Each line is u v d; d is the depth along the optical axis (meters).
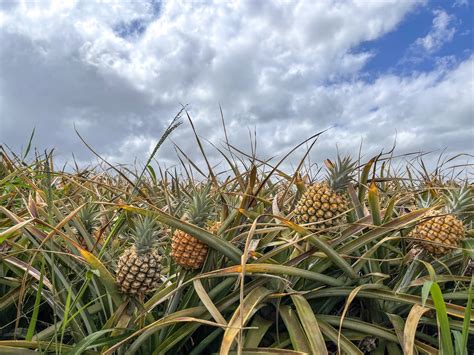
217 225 0.94
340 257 0.85
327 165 1.07
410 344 0.69
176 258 0.80
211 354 0.81
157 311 0.90
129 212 1.00
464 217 1.14
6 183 1.16
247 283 0.85
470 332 0.78
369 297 0.86
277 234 0.99
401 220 0.90
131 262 0.70
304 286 0.92
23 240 1.01
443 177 1.73
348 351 0.75
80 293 0.70
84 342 0.65
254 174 0.92
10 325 0.96
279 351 0.71
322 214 0.92
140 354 0.76
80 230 0.90
